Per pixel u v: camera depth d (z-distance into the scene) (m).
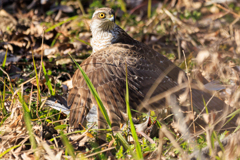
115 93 6.61
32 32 13.87
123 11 17.16
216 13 16.34
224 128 6.79
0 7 17.53
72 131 6.93
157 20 14.66
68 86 9.48
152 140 6.50
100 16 8.90
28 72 10.50
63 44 12.41
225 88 8.14
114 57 7.20
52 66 10.93
